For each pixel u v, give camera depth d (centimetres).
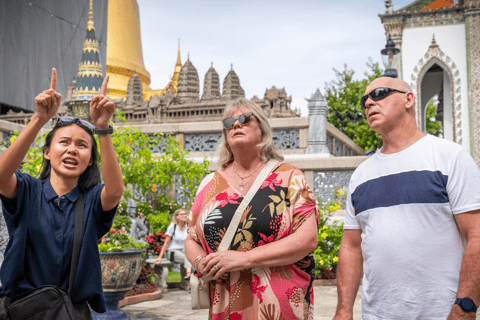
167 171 928
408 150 235
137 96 1680
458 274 214
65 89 1520
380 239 228
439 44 1697
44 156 259
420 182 223
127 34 3027
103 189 253
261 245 239
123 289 533
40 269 233
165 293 779
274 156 271
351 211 262
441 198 219
